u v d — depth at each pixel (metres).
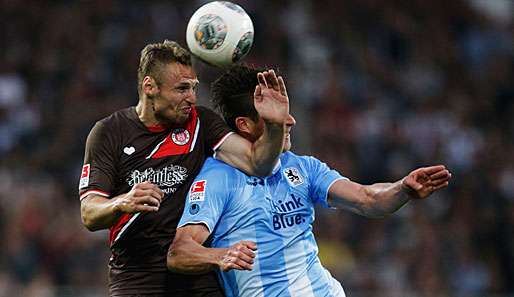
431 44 67.75
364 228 49.19
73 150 52.75
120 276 20.06
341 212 49.25
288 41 63.00
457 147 57.75
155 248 19.77
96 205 18.84
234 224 19.50
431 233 49.44
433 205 51.34
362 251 48.31
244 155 19.59
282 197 19.73
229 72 20.23
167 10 62.53
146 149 19.88
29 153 52.56
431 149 57.56
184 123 20.16
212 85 20.52
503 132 60.88
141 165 19.81
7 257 45.03
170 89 19.53
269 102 18.58
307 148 55.06
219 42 20.12
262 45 61.78
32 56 59.56
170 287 19.83
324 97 59.09
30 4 62.25
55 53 59.88
